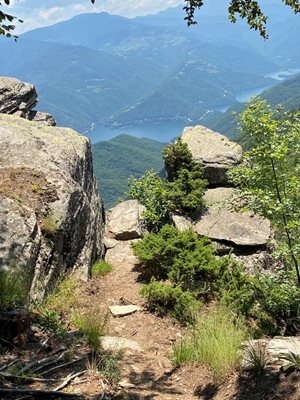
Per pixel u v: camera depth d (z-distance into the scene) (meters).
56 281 4.66
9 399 2.35
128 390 2.76
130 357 3.40
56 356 3.00
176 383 2.99
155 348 3.83
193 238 5.61
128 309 4.61
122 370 3.09
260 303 4.74
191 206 7.09
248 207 4.85
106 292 5.20
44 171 5.56
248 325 4.45
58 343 3.26
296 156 4.72
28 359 2.90
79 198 5.71
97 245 6.34
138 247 5.68
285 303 4.57
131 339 4.01
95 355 3.15
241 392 2.62
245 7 3.52
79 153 7.04
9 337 3.11
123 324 4.32
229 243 6.71
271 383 2.58
